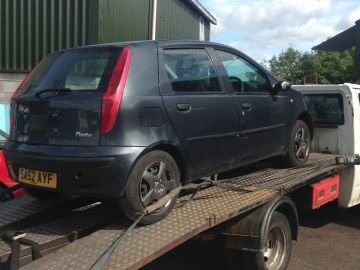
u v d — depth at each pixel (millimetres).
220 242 4652
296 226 5211
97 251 3480
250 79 5328
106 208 4457
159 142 4012
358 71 19359
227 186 4805
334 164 6438
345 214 7867
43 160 3883
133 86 3951
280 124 5648
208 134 4559
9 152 4191
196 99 4461
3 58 12141
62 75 4148
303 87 7266
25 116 4152
